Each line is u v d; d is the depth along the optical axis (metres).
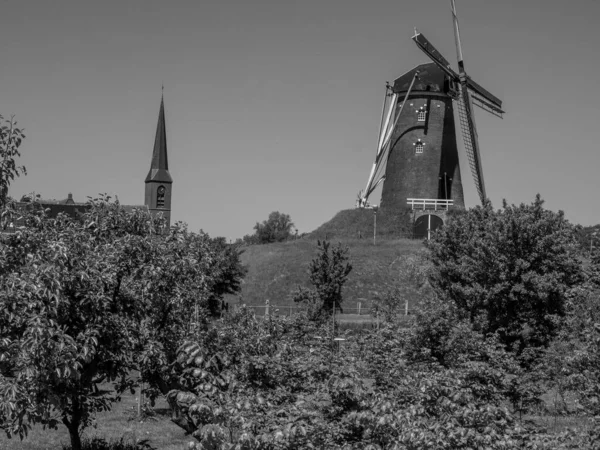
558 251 34.59
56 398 14.36
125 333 16.34
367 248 69.50
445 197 74.75
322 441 10.80
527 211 36.00
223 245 51.88
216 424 10.05
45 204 77.38
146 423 25.30
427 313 24.33
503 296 33.88
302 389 14.25
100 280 15.52
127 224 17.44
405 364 18.45
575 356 18.52
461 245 37.06
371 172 79.38
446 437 10.84
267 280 65.62
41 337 13.48
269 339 16.44
